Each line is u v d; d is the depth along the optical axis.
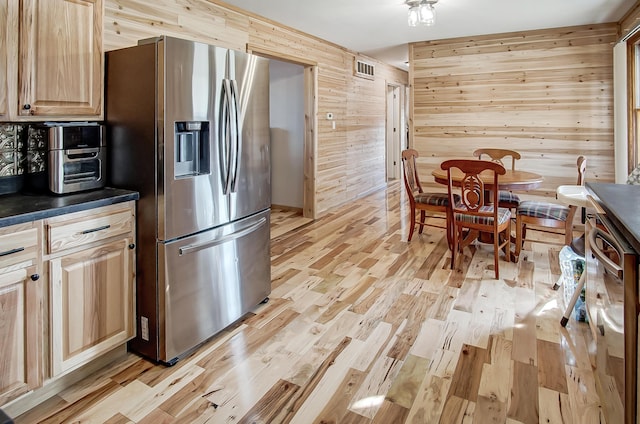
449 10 4.05
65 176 2.05
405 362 2.18
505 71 5.06
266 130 2.79
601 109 4.66
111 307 2.08
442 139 5.51
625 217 1.38
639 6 3.83
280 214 5.80
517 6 3.94
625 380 1.25
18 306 1.68
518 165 5.12
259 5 3.85
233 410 1.82
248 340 2.43
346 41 5.52
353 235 4.68
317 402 1.87
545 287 3.16
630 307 1.22
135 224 2.17
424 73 5.51
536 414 1.77
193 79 2.17
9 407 1.75
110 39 2.79
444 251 4.07
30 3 1.91
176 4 3.28
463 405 1.84
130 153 2.16
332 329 2.54
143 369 2.14
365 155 7.07
